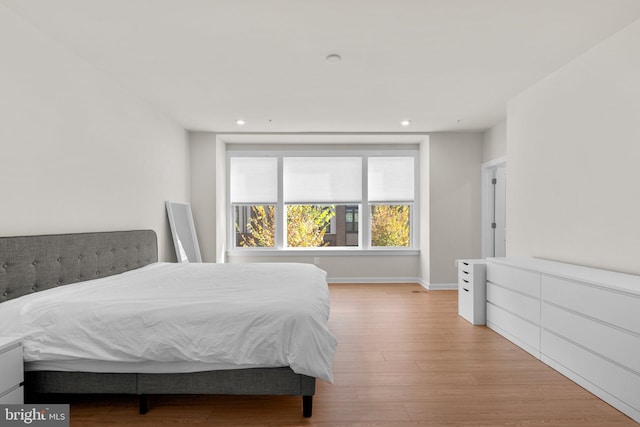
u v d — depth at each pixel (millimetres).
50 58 2604
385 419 1999
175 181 4871
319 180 6023
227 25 2447
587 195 2879
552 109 3293
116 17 2350
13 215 2307
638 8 2256
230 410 2109
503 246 5469
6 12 2242
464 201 5586
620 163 2566
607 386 2156
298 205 6043
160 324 1964
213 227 5445
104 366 1979
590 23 2443
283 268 3445
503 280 3342
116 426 1944
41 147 2527
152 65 3084
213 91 3713
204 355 1924
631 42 2465
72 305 2057
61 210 2721
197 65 3088
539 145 3490
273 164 6004
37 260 2389
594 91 2793
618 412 2062
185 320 1975
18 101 2338
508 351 2998
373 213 6070
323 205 6051
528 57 2961
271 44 2719
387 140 5832
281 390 1989
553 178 3289
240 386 1994
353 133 5512
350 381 2455
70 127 2814
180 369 1985
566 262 3141
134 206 3777
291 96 3877
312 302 2186
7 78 2258
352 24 2439
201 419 2016
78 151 2906
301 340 1935
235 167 6023
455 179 5574
